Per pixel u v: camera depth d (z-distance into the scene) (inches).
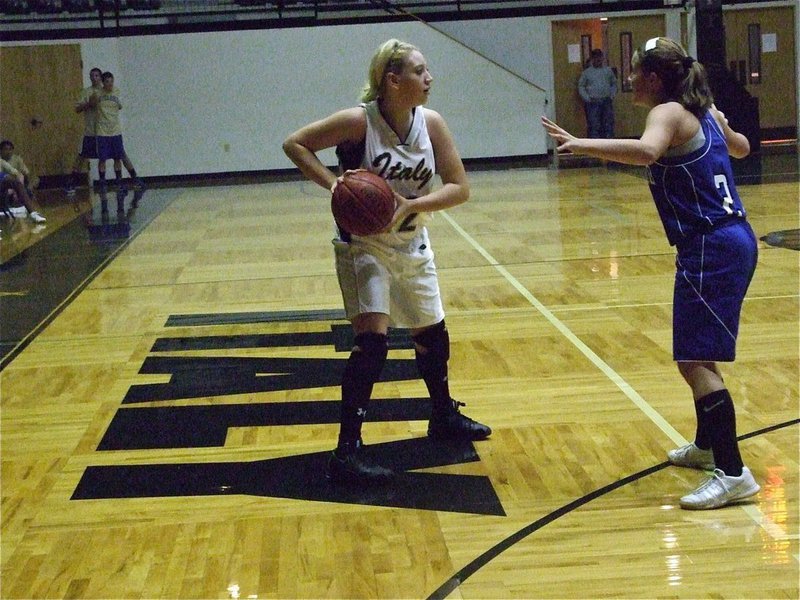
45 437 185.3
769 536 132.3
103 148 713.6
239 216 522.6
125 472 166.2
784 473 153.8
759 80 836.6
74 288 334.3
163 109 774.5
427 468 162.6
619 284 300.8
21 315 294.5
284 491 155.3
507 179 648.4
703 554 127.8
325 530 140.1
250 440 179.8
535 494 150.3
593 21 819.4
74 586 125.9
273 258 380.5
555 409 189.5
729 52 831.1
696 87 144.2
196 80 772.0
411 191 158.6
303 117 782.5
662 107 142.5
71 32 750.5
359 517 144.3
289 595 121.1
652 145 136.2
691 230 142.8
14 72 748.6
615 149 135.3
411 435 178.9
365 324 157.6
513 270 332.5
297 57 774.5
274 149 784.9
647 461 161.8
